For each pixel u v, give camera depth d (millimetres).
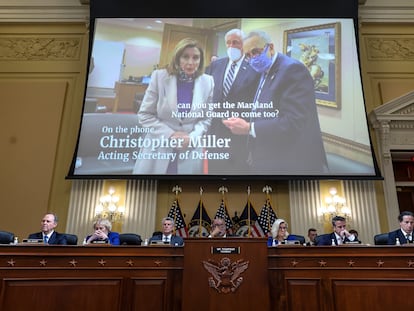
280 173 5973
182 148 6129
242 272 2881
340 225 4273
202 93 6422
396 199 6184
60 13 7359
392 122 6535
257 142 6133
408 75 7004
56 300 2895
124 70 6617
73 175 5996
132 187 6227
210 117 6273
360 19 7234
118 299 2947
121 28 6840
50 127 6699
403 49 7188
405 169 6859
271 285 2941
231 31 6781
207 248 2941
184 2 6969
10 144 6574
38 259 2959
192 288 2859
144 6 6945
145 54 6715
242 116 6262
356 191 6172
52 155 6523
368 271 2959
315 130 6203
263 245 2945
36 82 6988
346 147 6125
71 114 6801
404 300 2887
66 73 7090
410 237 3928
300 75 6492
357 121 6258
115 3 6945
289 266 2982
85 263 3010
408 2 7312
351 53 6617
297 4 6887
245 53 6625
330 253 3002
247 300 2824
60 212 6195
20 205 6246
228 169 6008
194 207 6207
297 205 6117
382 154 6398
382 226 6051
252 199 6230
